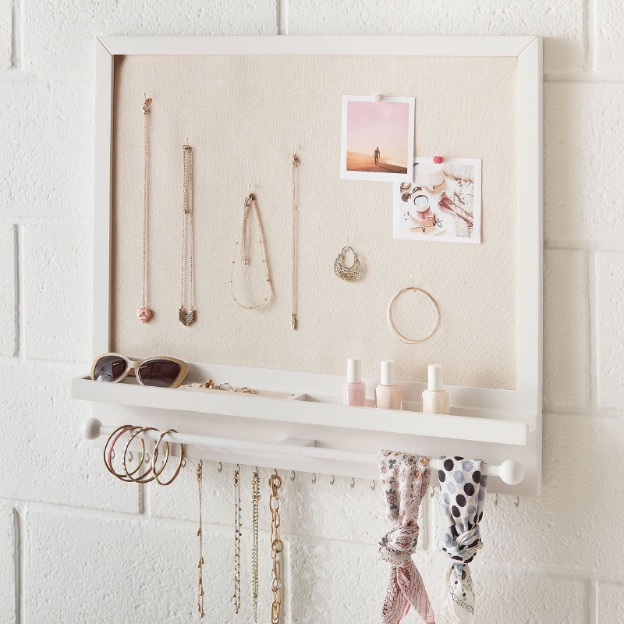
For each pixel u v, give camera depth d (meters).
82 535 1.46
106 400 1.31
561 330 1.20
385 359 1.26
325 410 1.20
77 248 1.42
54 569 1.49
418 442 1.23
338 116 1.25
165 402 1.28
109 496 1.44
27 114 1.42
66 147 1.41
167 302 1.36
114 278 1.38
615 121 1.16
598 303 1.18
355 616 1.33
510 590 1.25
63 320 1.43
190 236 1.34
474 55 1.19
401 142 1.23
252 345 1.32
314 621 1.35
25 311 1.46
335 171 1.26
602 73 1.16
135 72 1.35
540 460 1.20
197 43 1.30
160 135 1.34
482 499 1.15
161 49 1.32
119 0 1.36
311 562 1.35
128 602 1.45
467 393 1.22
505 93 1.18
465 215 1.21
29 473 1.48
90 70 1.38
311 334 1.29
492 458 1.20
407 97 1.22
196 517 1.40
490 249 1.20
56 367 1.45
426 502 1.28
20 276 1.45
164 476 1.41
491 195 1.20
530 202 1.17
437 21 1.21
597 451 1.20
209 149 1.32
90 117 1.39
